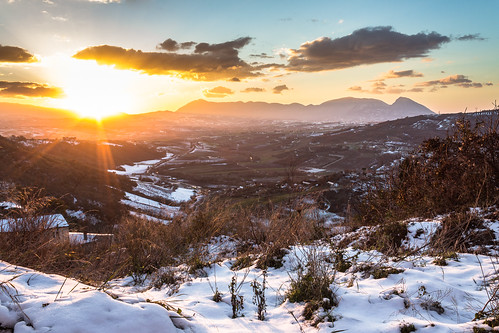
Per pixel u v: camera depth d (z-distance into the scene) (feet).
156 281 12.00
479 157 21.38
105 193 180.14
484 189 19.72
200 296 9.36
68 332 5.25
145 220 19.69
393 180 26.02
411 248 14.16
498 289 8.18
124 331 5.49
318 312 7.55
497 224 14.75
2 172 165.78
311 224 18.02
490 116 22.93
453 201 20.77
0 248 11.42
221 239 18.66
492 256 11.73
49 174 189.47
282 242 14.57
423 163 25.40
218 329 6.79
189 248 16.88
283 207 18.92
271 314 8.04
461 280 9.50
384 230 16.37
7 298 6.24
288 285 10.33
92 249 14.88
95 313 5.72
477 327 6.17
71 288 7.55
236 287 10.20
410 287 8.59
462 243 13.92
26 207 13.26
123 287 11.47
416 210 21.88
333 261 12.37
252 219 18.28
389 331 6.34
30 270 8.64
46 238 12.50
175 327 6.20
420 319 6.97
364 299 8.10
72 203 121.08
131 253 14.46
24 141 388.78
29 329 5.26
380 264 10.90
